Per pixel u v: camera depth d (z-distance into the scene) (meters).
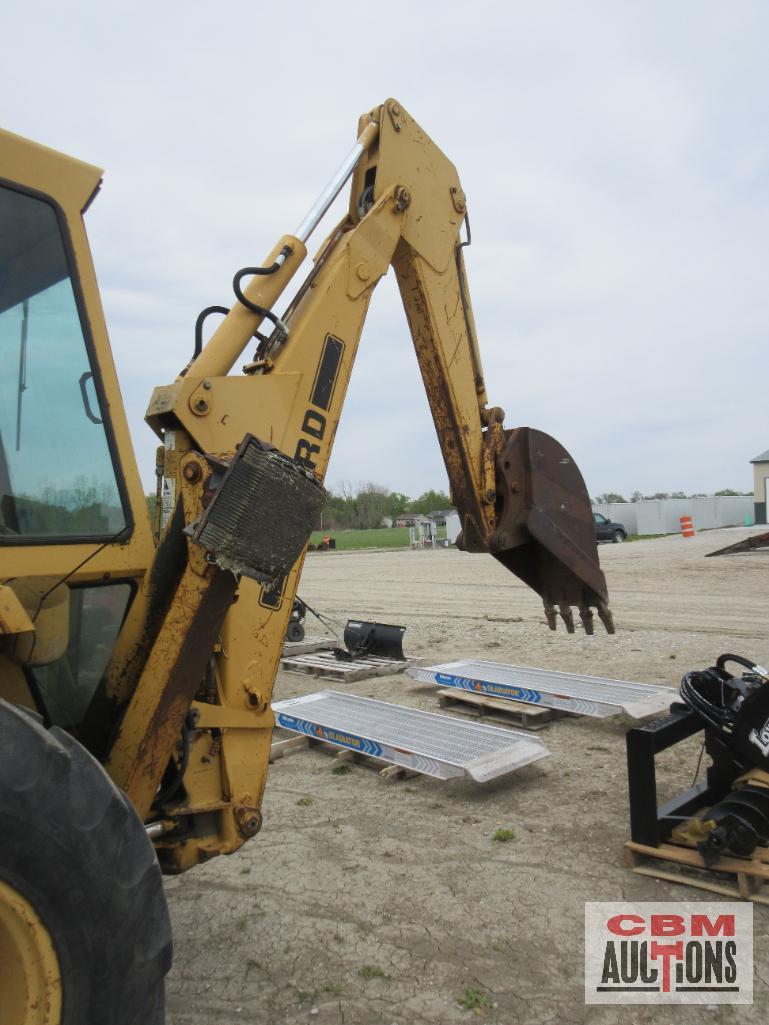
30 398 2.57
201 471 2.64
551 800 4.93
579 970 3.12
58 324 2.62
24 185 2.53
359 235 3.50
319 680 8.77
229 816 3.05
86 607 2.87
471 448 4.02
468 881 3.90
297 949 3.33
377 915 3.60
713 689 4.24
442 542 38.62
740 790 3.71
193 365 3.00
